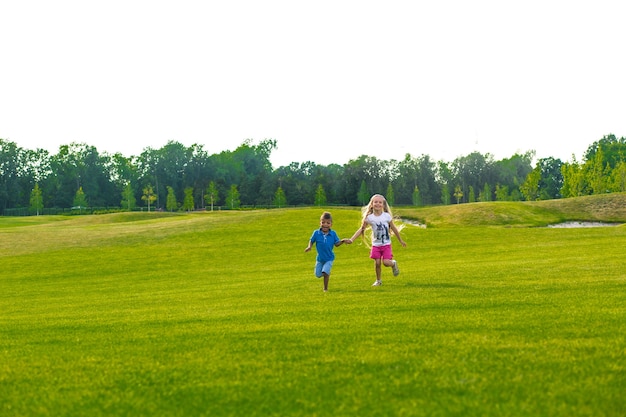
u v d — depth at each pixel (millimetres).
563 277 13539
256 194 151375
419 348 6594
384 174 152500
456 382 5242
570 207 72062
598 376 5250
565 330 7223
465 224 64875
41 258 34312
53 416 4910
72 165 161125
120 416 4836
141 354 7059
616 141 169500
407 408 4660
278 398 5078
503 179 160500
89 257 34219
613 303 9250
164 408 4980
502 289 11688
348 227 44781
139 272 27516
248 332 8148
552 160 171625
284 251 34531
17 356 7395
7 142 154750
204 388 5461
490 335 7125
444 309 9414
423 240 36031
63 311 13133
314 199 146625
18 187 152000
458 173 161000
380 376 5562
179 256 33750
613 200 72875
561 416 4371
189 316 10445
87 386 5738
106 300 15570
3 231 48031
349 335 7520
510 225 64062
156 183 167750
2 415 4977
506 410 4508
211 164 178875
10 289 22000
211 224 47906
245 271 24656
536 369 5543
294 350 6805
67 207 155375
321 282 16781
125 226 51281
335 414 4621
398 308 9781
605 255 20203
